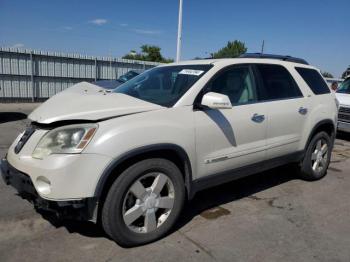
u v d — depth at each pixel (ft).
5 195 14.78
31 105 57.41
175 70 14.10
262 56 16.89
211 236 11.86
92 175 9.73
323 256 10.85
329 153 18.56
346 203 15.28
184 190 11.82
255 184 17.33
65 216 9.91
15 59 60.08
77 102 11.32
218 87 13.04
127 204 10.71
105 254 10.56
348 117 29.43
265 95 14.78
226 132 12.81
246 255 10.77
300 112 16.11
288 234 12.19
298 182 17.85
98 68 70.33
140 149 10.36
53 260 10.18
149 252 10.75
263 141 14.43
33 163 10.09
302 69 17.34
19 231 11.78
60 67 65.41
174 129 11.23
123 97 12.09
